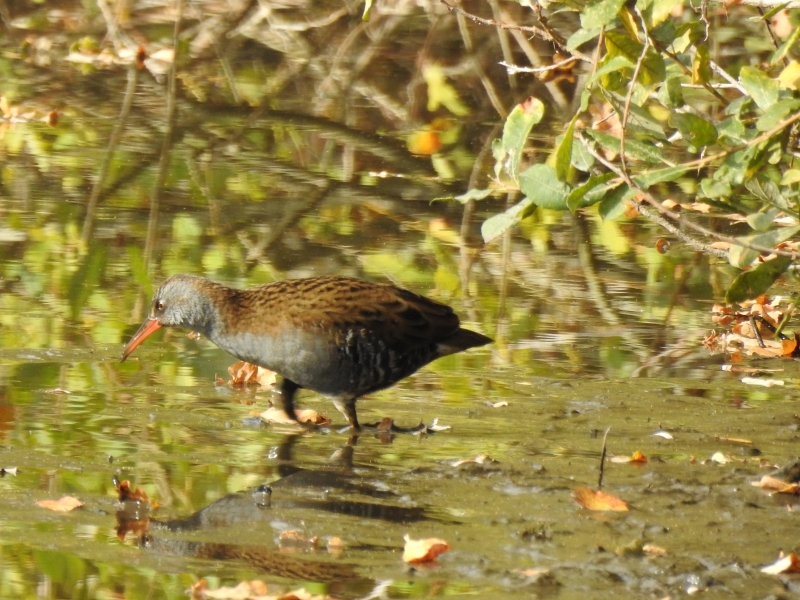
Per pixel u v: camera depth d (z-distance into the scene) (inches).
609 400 440.5
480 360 484.4
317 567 299.1
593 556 309.6
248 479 359.3
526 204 367.2
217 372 464.8
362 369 416.2
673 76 373.4
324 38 1101.7
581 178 699.4
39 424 399.2
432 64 1039.6
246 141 819.4
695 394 449.1
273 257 596.7
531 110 367.2
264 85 968.3
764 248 327.3
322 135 842.8
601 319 536.7
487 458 379.6
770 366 484.7
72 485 349.4
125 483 341.1
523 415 424.5
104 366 462.0
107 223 639.8
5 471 357.1
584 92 355.6
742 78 356.5
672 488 358.6
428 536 320.2
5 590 281.6
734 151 334.0
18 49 1056.2
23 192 686.5
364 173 759.1
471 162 793.6
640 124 379.9
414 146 825.5
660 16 342.3
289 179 738.2
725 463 380.2
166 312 429.7
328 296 415.2
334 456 382.3
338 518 331.3
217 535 317.1
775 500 351.6
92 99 911.0
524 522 331.3
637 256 630.5
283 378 430.6
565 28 1015.6
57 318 510.0
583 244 649.6
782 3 386.0
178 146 799.1
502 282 581.3
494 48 1054.4
